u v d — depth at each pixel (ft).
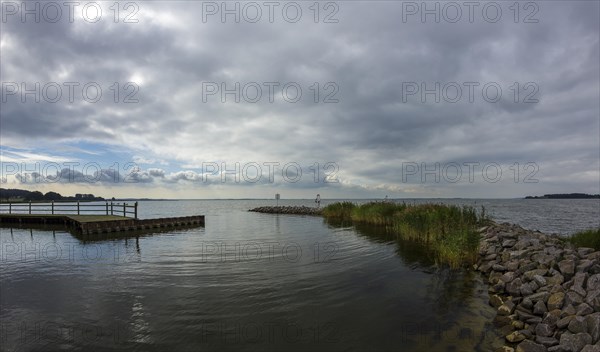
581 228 98.58
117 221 81.51
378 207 89.56
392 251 48.78
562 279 27.22
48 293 30.45
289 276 35.24
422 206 77.61
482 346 19.61
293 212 165.58
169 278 34.88
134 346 19.97
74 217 95.86
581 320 19.47
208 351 19.24
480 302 27.09
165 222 92.38
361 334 21.31
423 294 29.17
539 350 18.03
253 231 79.77
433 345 19.79
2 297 29.50
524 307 24.61
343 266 39.70
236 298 28.32
